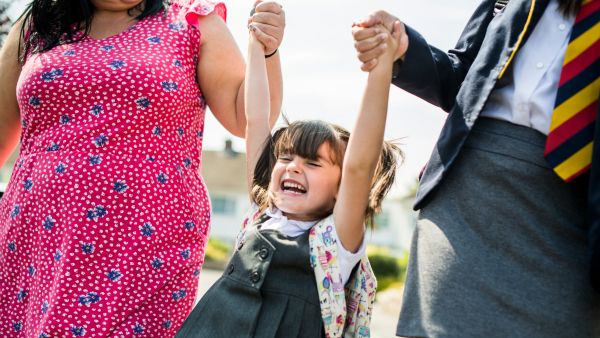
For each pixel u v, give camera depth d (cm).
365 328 241
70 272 252
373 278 245
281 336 232
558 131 199
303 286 236
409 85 232
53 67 263
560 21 207
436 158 222
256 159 266
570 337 198
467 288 205
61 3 277
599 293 196
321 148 246
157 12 279
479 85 215
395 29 220
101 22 279
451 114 222
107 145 259
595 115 197
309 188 246
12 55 291
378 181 256
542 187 204
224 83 285
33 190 262
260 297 237
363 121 223
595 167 189
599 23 200
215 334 239
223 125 296
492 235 207
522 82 209
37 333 253
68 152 259
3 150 306
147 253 259
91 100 260
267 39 272
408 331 213
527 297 200
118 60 262
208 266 2875
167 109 264
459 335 202
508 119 211
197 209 272
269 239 243
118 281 255
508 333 199
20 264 265
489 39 221
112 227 256
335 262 235
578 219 203
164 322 263
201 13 278
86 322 251
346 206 233
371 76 220
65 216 256
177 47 273
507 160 207
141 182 259
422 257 217
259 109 270
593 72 199
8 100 294
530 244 204
